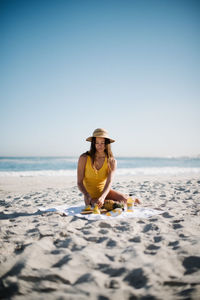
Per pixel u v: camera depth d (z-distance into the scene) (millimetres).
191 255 1984
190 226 2908
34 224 3055
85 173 3885
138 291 1501
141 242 2387
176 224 2998
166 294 1459
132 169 17984
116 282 1619
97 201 3562
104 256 2053
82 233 2686
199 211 3764
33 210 3975
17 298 1449
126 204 3861
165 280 1629
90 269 1831
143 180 9516
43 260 1975
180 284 1576
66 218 3348
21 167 21250
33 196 5707
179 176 11773
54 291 1535
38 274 1728
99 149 3723
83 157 3865
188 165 28000
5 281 1632
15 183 8953
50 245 2318
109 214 3418
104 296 1450
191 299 1371
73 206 4164
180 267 1826
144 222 3146
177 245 2258
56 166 23266
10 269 1803
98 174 3809
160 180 9492
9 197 5621
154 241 2426
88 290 1519
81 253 2076
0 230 2781
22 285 1590
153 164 29328
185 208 4008
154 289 1518
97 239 2498
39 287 1576
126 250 2162
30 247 2199
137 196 5371
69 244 2338
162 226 2914
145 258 1971
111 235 2613
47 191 6641
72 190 6820
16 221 3219
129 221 3135
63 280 1668
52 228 2844
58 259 2006
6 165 23469
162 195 5457
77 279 1691
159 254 2037
